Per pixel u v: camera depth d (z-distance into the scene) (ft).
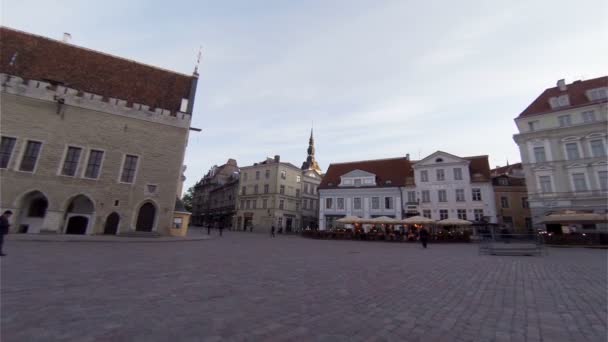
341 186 147.84
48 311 13.87
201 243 63.87
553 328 13.09
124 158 80.53
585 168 98.22
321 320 13.67
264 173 181.68
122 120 81.87
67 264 27.78
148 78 93.86
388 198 136.77
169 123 88.28
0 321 12.32
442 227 121.60
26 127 71.31
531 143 109.50
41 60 79.00
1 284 18.70
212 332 11.82
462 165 124.57
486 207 117.50
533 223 104.88
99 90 82.53
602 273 29.27
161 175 84.89
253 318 13.74
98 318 13.14
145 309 14.69
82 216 74.79
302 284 21.98
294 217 182.09
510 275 27.73
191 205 297.53
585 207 96.12
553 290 21.03
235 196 201.26
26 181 69.36
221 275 24.95
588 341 11.61
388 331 12.42
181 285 20.48
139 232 77.10
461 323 13.65
